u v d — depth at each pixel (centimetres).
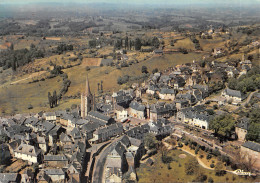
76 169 14175
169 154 16475
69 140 17788
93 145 18025
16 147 16938
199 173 14262
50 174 14012
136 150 16275
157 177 14488
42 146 17200
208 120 18612
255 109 18588
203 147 16400
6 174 14000
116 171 14162
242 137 16825
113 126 19375
